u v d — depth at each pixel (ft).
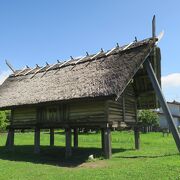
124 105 69.97
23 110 77.25
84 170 48.93
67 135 65.87
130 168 47.47
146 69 66.44
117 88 55.36
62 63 79.05
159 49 66.08
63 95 62.59
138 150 74.54
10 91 80.69
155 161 52.95
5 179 42.93
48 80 74.38
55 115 69.10
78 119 64.75
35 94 70.69
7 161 61.46
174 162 50.52
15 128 78.07
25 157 67.31
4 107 74.18
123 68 59.77
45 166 54.65
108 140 59.98
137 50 63.46
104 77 60.18
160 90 64.39
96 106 62.54
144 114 174.91
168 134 144.66
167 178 39.37
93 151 75.15
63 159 63.31
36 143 72.95
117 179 40.37
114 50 68.44
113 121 62.39
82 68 69.92
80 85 62.75
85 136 131.23
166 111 63.62
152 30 63.98
